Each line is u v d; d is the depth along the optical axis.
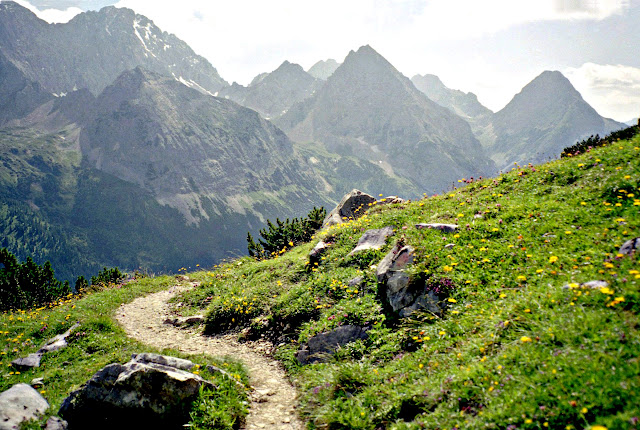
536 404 5.64
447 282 10.95
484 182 18.70
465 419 6.24
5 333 19.80
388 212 20.39
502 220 12.98
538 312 7.72
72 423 9.10
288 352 13.28
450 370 7.63
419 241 13.36
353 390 9.23
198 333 17.70
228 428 8.72
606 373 5.48
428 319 10.57
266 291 18.64
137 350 14.73
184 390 9.27
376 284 13.54
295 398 10.38
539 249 10.47
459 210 15.68
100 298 25.97
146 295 27.75
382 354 10.49
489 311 8.95
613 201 11.26
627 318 6.35
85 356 15.07
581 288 7.62
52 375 13.39
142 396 9.07
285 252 29.58
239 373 11.73
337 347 11.91
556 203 12.55
